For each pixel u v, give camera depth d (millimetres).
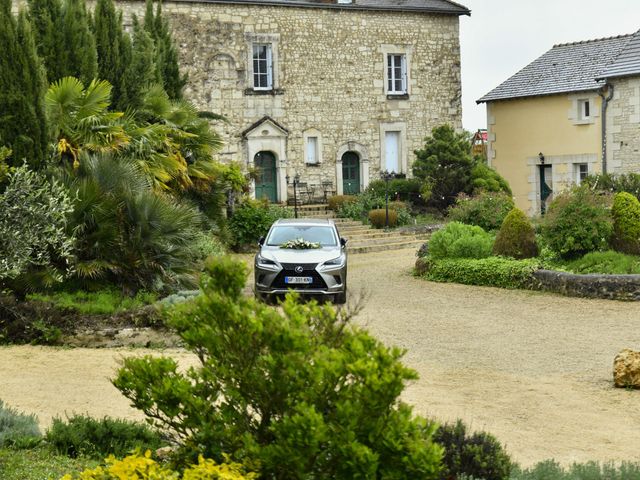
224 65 29797
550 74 31047
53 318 12945
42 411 9062
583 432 8742
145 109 20344
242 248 25219
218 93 29766
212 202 21922
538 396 10086
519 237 19250
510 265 18297
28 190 12250
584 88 28734
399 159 32812
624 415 9344
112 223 14352
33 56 14703
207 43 29531
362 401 5270
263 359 5512
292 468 5320
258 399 5648
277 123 30625
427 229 28156
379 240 26438
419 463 5168
